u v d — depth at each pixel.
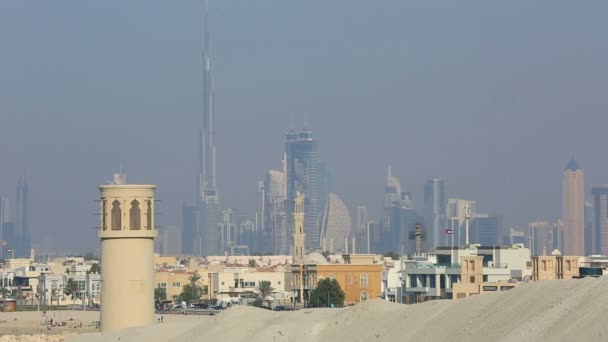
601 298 114.12
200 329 157.12
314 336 144.50
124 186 154.62
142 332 155.12
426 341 127.81
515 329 117.12
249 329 153.62
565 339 110.31
